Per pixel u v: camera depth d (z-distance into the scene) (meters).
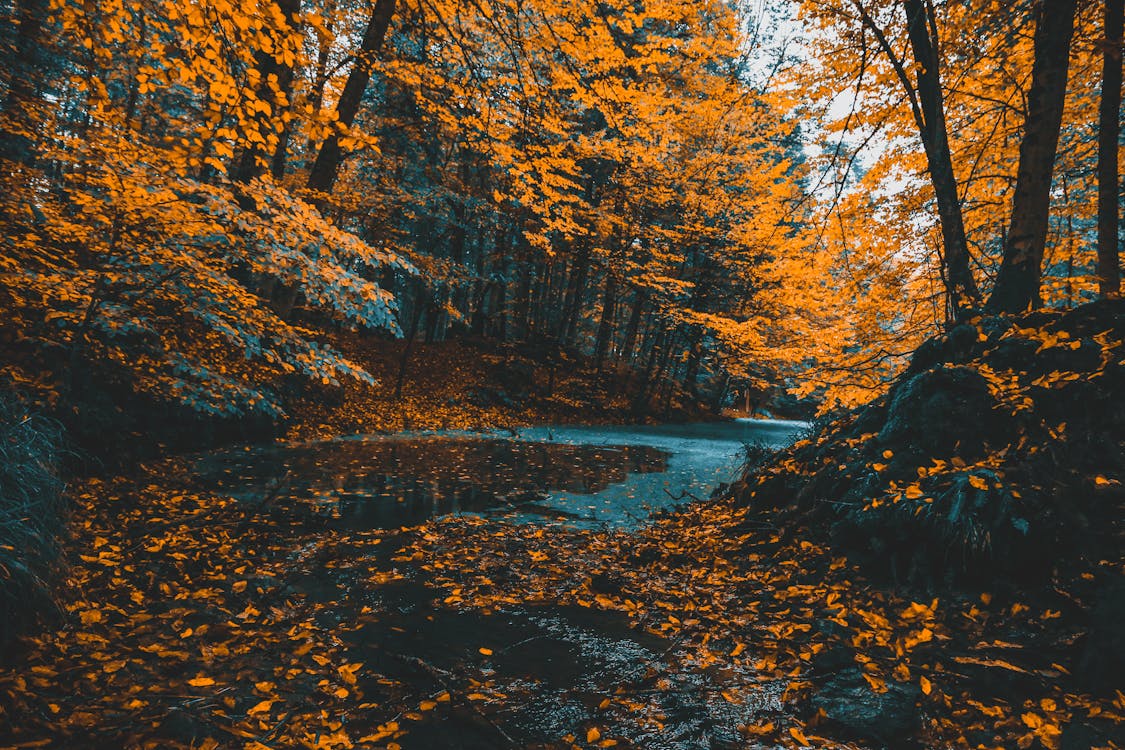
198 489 6.34
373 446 10.82
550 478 9.04
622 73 6.54
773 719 2.54
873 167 8.12
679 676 2.94
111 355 6.79
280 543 4.88
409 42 10.51
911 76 6.96
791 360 9.32
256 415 10.03
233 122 3.81
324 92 11.40
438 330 33.47
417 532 5.51
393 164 16.28
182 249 5.42
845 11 6.61
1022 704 2.48
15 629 2.57
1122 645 2.51
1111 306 4.34
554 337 26.19
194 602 3.43
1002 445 3.88
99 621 2.96
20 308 5.84
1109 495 3.28
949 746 2.28
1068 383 3.88
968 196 8.64
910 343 8.74
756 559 4.68
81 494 5.09
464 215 19.53
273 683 2.67
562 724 2.49
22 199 6.06
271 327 5.87
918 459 4.18
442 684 2.76
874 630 3.17
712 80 10.47
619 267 17.77
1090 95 7.86
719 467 11.34
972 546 3.38
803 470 5.42
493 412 18.23
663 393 27.61
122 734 2.14
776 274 9.10
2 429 3.25
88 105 3.99
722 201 15.62
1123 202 8.87
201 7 2.94
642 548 5.16
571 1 5.48
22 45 9.50
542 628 3.51
